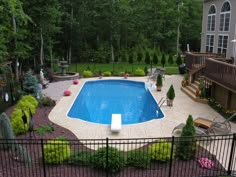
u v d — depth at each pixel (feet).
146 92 63.72
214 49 72.13
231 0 60.44
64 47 112.57
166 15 130.72
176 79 74.33
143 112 48.55
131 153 25.31
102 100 57.21
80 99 57.06
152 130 35.40
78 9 108.88
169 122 38.78
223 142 31.04
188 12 142.92
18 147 25.08
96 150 26.63
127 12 112.27
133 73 81.66
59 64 82.07
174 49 135.54
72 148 28.63
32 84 51.06
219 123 34.65
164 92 58.95
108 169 23.08
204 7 78.79
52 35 91.20
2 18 58.95
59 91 59.36
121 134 33.81
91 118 45.32
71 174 23.08
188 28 143.43
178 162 25.26
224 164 25.59
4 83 48.37
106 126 36.78
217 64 45.29
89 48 116.37
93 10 108.88
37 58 85.56
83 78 76.79
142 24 127.85
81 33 112.27
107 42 116.98
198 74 58.90
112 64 107.55
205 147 29.43
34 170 23.61
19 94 49.60
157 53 123.75
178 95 55.83
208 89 51.16
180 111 44.55
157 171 23.71
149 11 129.70
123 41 124.88
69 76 73.92
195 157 26.30
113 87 69.77
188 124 25.77
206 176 23.24
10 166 24.09
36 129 33.94
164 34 132.98
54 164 24.58
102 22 112.27
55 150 24.38
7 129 26.40
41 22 76.48
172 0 134.21
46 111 43.27
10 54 63.21
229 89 40.27
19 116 33.37
